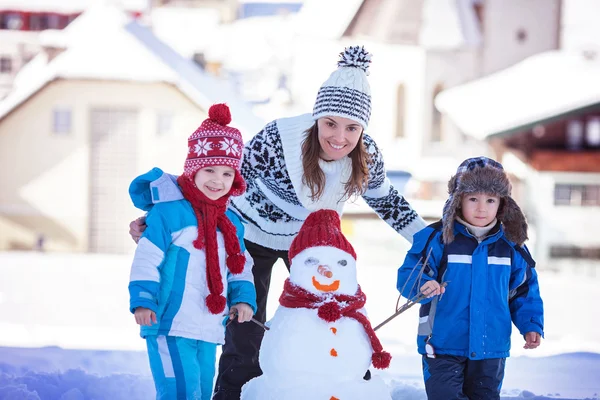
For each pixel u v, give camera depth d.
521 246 4.88
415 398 5.30
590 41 43.62
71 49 34.66
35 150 34.66
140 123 34.66
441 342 4.72
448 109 39.72
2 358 6.54
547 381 6.36
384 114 42.56
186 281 4.34
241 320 4.47
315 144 4.68
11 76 48.91
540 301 4.84
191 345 4.36
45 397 5.13
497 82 40.22
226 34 53.25
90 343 7.80
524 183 34.53
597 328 11.39
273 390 4.20
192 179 4.53
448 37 42.81
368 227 27.19
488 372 4.74
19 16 51.09
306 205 4.84
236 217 4.75
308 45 46.28
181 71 35.19
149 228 4.36
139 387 5.38
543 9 43.56
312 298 4.26
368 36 44.06
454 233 4.81
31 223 34.69
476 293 4.72
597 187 34.16
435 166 40.84
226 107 4.57
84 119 34.59
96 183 34.84
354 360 4.20
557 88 36.47
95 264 23.06
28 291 14.60
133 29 35.44
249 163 4.86
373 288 16.02
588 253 33.94
